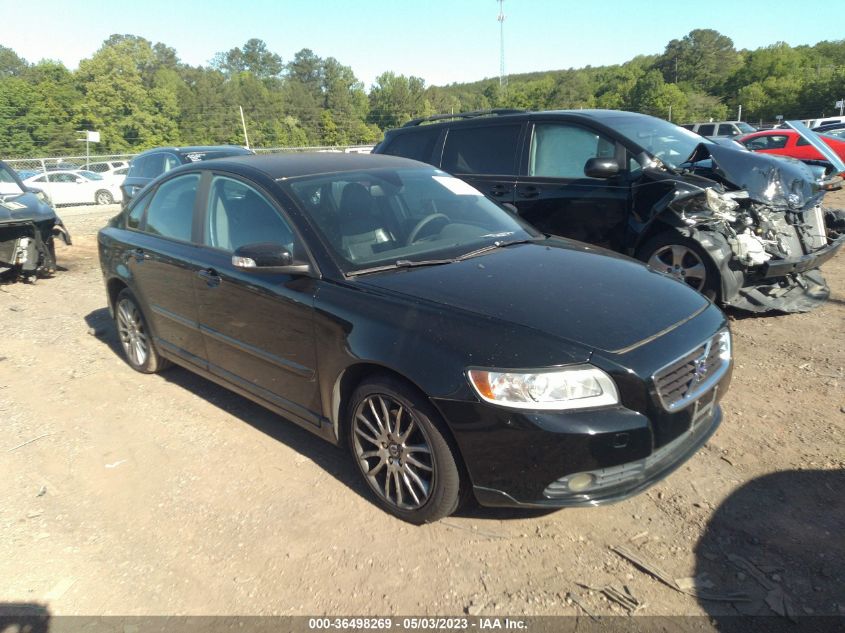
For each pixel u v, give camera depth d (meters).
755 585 2.50
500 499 2.64
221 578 2.70
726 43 108.62
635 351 2.62
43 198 8.80
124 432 4.03
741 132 24.95
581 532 2.88
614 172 5.43
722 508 2.97
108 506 3.26
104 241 5.07
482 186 6.45
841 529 2.79
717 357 3.00
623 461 2.54
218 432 3.97
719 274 5.14
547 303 2.86
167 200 4.50
